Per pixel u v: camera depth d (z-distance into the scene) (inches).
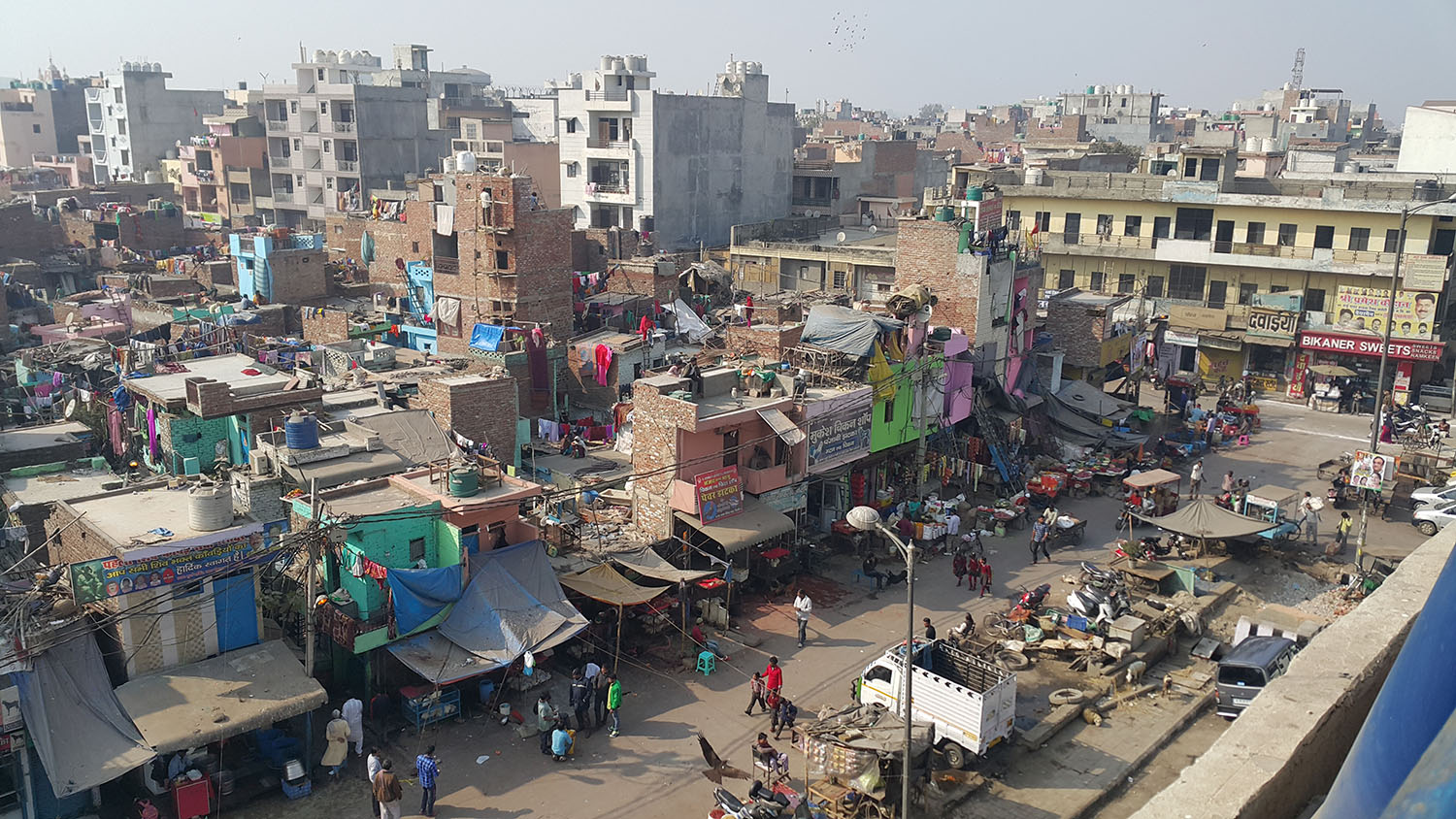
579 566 1432.1
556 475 1818.4
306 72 4372.5
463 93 5989.2
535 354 2249.0
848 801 1056.2
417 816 1048.2
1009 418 2174.0
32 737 969.5
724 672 1360.7
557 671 1332.4
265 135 4630.9
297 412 1464.1
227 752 1111.0
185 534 1084.5
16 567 1126.4
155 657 1080.8
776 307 2544.3
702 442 1590.8
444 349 2546.8
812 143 5777.6
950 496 1975.9
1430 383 2743.6
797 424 1668.3
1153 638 1453.0
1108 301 2588.6
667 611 1449.3
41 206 4035.4
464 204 2421.3
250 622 1146.7
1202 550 1796.3
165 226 3828.7
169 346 2242.9
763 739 1104.8
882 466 1913.1
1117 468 2137.1
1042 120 6968.5
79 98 6314.0
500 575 1288.1
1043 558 1755.7
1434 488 1985.7
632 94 3641.7
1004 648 1417.3
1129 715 1280.8
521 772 1130.7
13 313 3002.0
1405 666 121.6
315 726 1189.1
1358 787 120.2
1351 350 2652.6
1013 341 2274.9
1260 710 308.7
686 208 3816.4
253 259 2797.7
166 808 1033.5
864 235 3762.3
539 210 2390.5
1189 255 2869.1
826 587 1627.7
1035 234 2736.2
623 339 2347.4
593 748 1182.3
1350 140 5949.8
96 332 2623.0
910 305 1932.8
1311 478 2149.4
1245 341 2787.9
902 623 1509.6
